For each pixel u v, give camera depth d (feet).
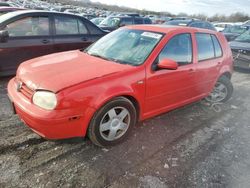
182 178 8.68
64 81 8.78
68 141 10.32
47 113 8.32
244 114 14.82
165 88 11.57
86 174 8.55
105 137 9.91
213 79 14.89
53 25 18.95
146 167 9.12
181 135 11.62
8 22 16.90
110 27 37.99
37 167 8.73
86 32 21.03
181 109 14.78
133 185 8.19
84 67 10.07
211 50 14.51
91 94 8.83
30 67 10.42
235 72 25.94
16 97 9.50
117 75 9.66
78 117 8.75
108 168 8.92
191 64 12.78
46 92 8.53
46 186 7.89
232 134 12.12
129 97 10.33
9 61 17.07
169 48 11.62
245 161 9.89
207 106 15.60
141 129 11.84
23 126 11.31
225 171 9.19
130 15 45.55
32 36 17.88
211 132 12.17
